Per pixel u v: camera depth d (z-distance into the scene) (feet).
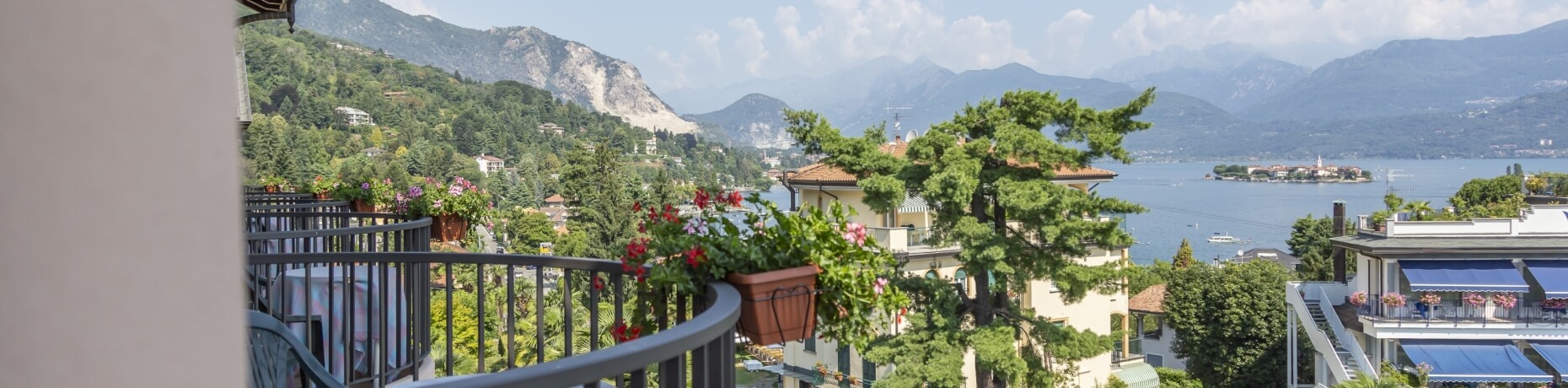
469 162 552.41
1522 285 91.61
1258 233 609.83
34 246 2.44
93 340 2.53
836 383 91.86
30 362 2.47
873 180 67.26
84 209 2.49
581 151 295.48
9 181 2.40
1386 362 89.45
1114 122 67.05
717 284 10.11
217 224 2.73
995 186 67.87
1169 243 571.28
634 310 12.34
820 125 70.13
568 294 13.47
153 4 2.54
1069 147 65.26
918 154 68.90
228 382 2.79
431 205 31.58
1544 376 87.35
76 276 2.49
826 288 12.09
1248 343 132.16
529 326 103.96
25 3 2.38
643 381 6.59
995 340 66.13
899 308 12.78
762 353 130.00
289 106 626.64
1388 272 96.63
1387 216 106.22
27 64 2.39
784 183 108.47
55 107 2.43
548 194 583.17
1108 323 100.89
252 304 20.72
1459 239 96.22
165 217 2.61
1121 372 103.55
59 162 2.45
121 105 2.51
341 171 461.37
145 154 2.56
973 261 69.51
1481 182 188.96
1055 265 69.21
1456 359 89.97
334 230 19.65
